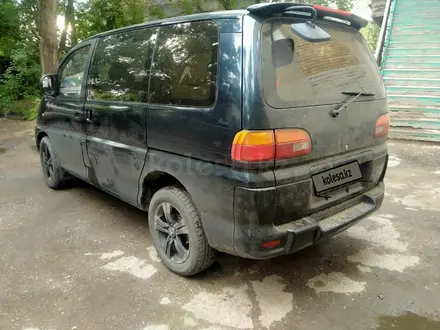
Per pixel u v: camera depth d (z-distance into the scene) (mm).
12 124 9766
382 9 10633
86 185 4586
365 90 2480
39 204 3959
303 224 2100
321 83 2186
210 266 2648
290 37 2094
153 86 2541
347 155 2389
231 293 2395
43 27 9008
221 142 2035
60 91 3914
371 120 2529
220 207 2111
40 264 2752
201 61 2188
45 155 4453
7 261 2791
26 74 11555
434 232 3207
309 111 2066
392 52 7715
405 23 8148
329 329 2062
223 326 2086
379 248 2953
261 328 2072
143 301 2312
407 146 6160
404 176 4719
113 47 3086
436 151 5828
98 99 3188
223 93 2014
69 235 3225
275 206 1979
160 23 2600
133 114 2691
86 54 3490
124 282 2516
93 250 2965
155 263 2764
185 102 2268
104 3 12234
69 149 3760
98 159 3252
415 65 7238
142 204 2855
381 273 2605
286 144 1959
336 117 2229
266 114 1901
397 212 3633
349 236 3158
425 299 2316
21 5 11422
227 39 2045
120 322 2125
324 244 3031
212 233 2221
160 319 2146
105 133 3086
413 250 2914
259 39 1952
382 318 2152
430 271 2623
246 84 1914
